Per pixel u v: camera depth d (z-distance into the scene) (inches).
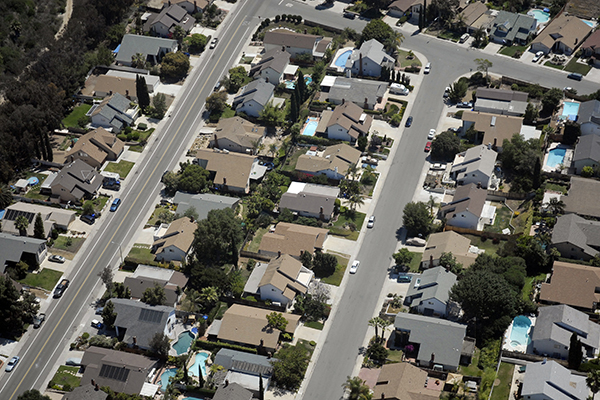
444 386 6939.0
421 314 7637.8
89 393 6939.0
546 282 7800.2
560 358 7116.1
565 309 7283.5
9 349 7632.9
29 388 7293.3
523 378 6835.6
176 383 7126.0
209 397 7042.3
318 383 7185.0
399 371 6924.2
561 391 6609.3
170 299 7864.2
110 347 7519.7
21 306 7736.2
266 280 7864.2
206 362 7411.4
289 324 7588.6
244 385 7066.9
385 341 7465.6
